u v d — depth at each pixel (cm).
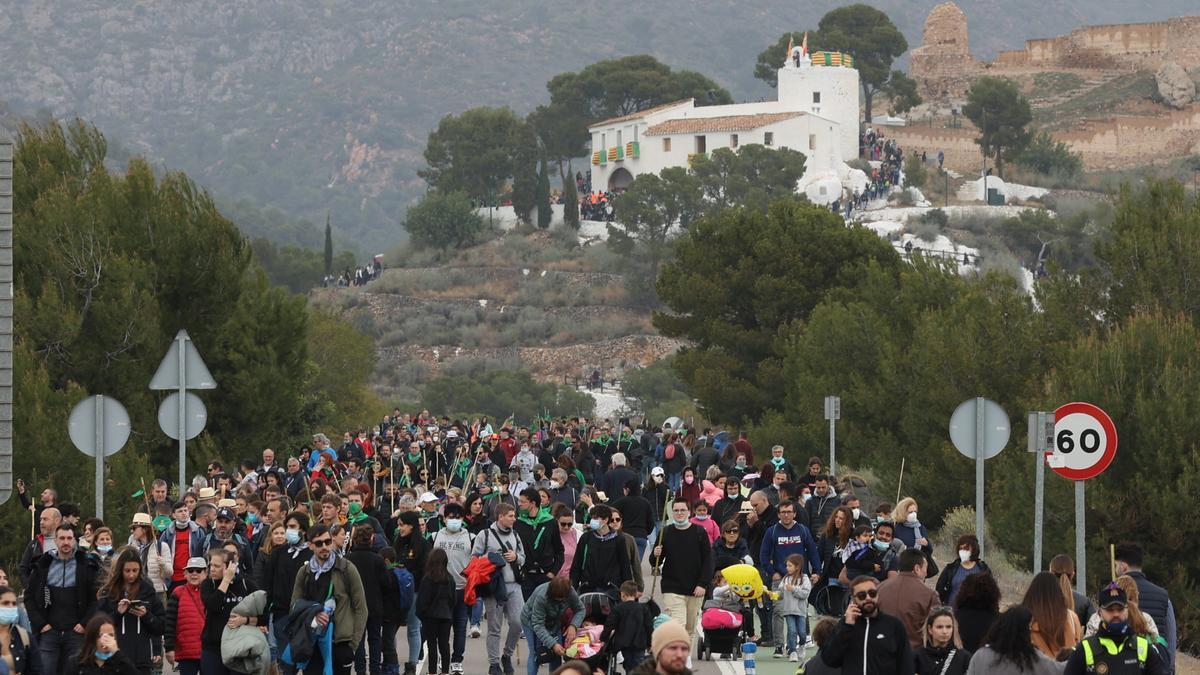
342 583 3459
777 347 10869
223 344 7469
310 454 6906
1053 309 7100
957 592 2962
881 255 11344
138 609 3294
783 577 4128
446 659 3844
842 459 8506
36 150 7281
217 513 3900
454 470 6700
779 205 11612
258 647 3303
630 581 3412
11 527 5347
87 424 3938
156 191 7469
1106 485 5684
